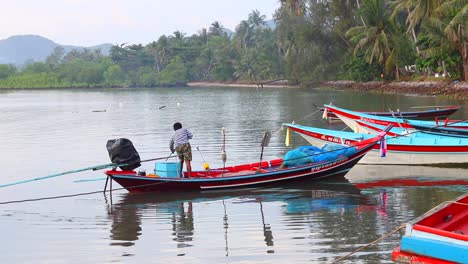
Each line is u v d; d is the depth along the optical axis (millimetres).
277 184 16547
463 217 9227
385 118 27188
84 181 18156
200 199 15320
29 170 20984
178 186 15977
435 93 53812
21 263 10719
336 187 16359
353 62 73438
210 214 13805
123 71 164250
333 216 13281
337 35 82125
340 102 52281
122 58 170000
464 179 16953
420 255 8109
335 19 82312
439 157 18969
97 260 10758
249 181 16234
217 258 10656
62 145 28172
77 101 79375
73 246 11617
